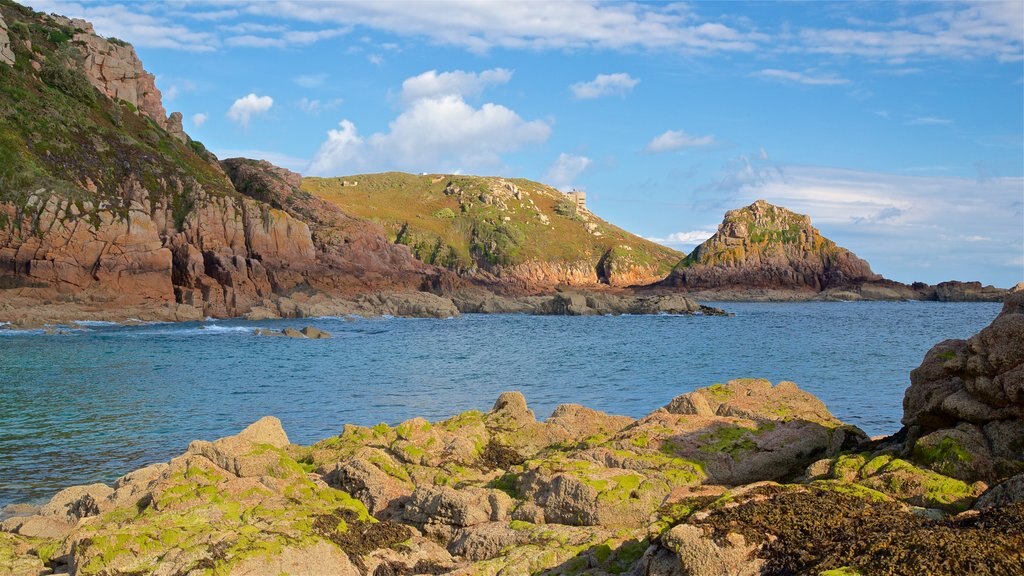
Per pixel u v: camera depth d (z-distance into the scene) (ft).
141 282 281.54
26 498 66.69
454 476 52.80
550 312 411.54
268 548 36.47
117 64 374.43
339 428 97.55
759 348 217.15
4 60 323.37
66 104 329.93
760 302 587.27
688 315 404.98
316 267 349.20
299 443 88.79
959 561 25.43
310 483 48.06
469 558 41.39
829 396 119.55
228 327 262.47
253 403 115.75
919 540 26.86
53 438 89.76
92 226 274.98
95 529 40.55
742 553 29.89
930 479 39.37
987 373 41.75
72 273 267.39
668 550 31.91
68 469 76.38
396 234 642.63
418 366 169.17
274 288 330.75
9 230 263.08
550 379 147.95
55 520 50.55
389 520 47.37
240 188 413.39
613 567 35.19
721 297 597.93
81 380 136.26
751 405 64.03
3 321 236.22
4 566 39.78
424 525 45.44
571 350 211.41
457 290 437.99
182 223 314.55
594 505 43.06
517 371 161.07
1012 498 33.71
